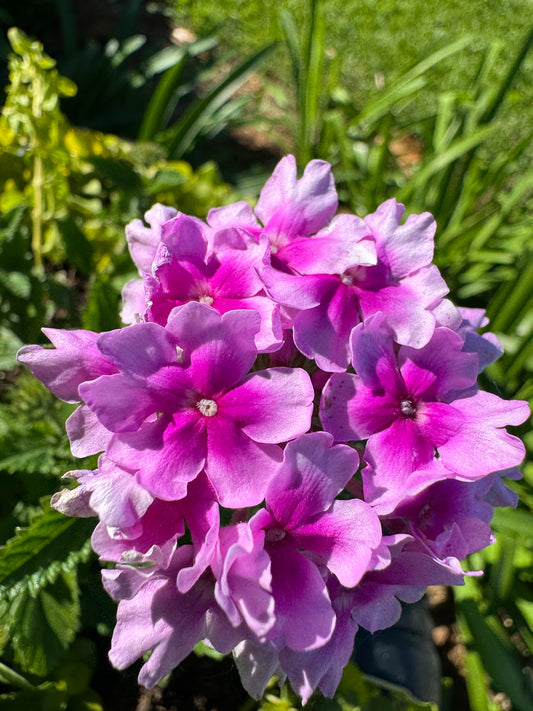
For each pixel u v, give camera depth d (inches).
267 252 2.3
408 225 2.4
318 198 2.5
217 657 2.8
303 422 2.1
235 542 2.0
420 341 2.2
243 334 2.1
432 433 2.3
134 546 2.0
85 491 2.0
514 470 2.4
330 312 2.3
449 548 2.2
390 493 2.1
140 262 2.6
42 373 2.2
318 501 2.1
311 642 2.0
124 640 2.1
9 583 2.6
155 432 2.0
